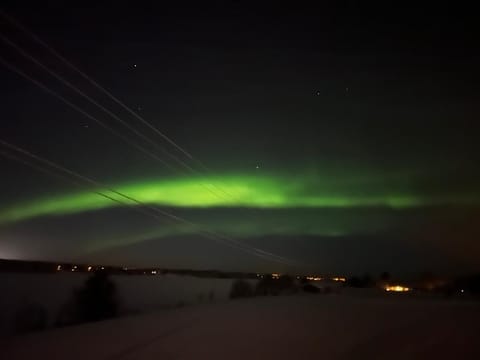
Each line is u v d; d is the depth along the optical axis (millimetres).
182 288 30516
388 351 12867
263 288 37625
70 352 12055
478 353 12750
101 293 20234
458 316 18547
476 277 42250
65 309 18094
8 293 18453
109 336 14039
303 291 40656
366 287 49688
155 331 14961
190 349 12703
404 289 45250
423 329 15711
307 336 14352
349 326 16016
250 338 14062
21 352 11898
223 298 29125
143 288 27203
